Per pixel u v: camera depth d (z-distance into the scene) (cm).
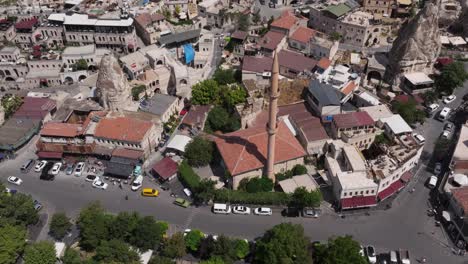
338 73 18088
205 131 16588
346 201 13425
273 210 13738
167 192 14375
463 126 16212
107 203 13975
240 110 16712
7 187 14550
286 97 17275
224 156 14362
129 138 15100
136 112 16512
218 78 19038
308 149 15050
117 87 16200
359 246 11481
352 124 14962
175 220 13388
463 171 14488
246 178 14100
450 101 18538
